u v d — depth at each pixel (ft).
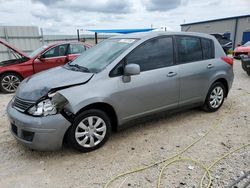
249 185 8.80
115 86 11.35
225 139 12.56
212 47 15.70
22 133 10.41
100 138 11.51
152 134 13.21
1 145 12.19
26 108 10.40
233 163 10.28
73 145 10.84
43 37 50.67
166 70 13.15
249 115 15.96
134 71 11.24
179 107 14.37
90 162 10.55
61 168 10.16
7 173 9.89
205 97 15.61
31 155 11.20
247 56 29.27
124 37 13.79
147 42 12.68
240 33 96.48
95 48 14.34
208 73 15.19
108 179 9.36
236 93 21.63
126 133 13.33
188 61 14.29
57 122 10.09
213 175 9.46
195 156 10.91
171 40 13.64
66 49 26.25
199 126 14.24
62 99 10.18
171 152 11.29
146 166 10.18
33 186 9.07
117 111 11.63
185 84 14.06
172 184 8.96
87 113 10.84
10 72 24.14
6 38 46.93
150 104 12.80
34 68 24.86
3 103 20.29
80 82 10.81
